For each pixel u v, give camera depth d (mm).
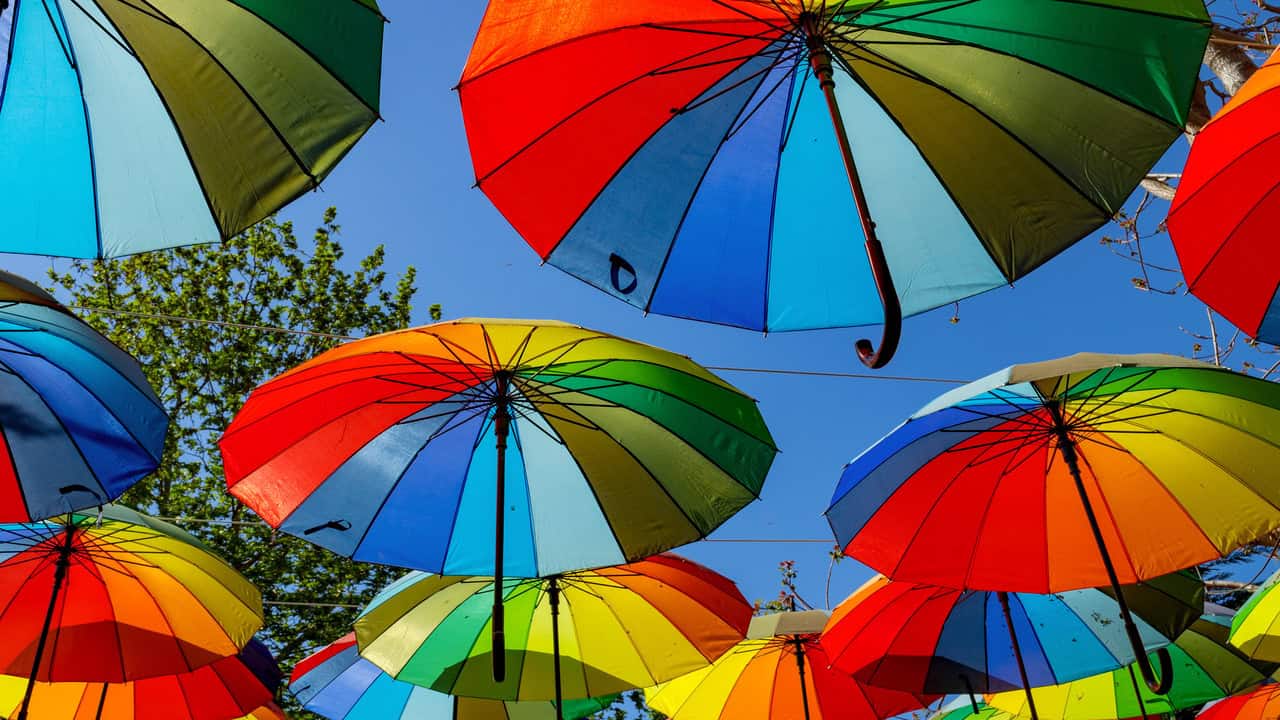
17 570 4156
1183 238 2908
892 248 2848
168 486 12703
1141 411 3719
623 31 2639
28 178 2227
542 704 5688
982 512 3916
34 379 3160
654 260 2896
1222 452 3635
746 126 2855
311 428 3689
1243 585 7973
